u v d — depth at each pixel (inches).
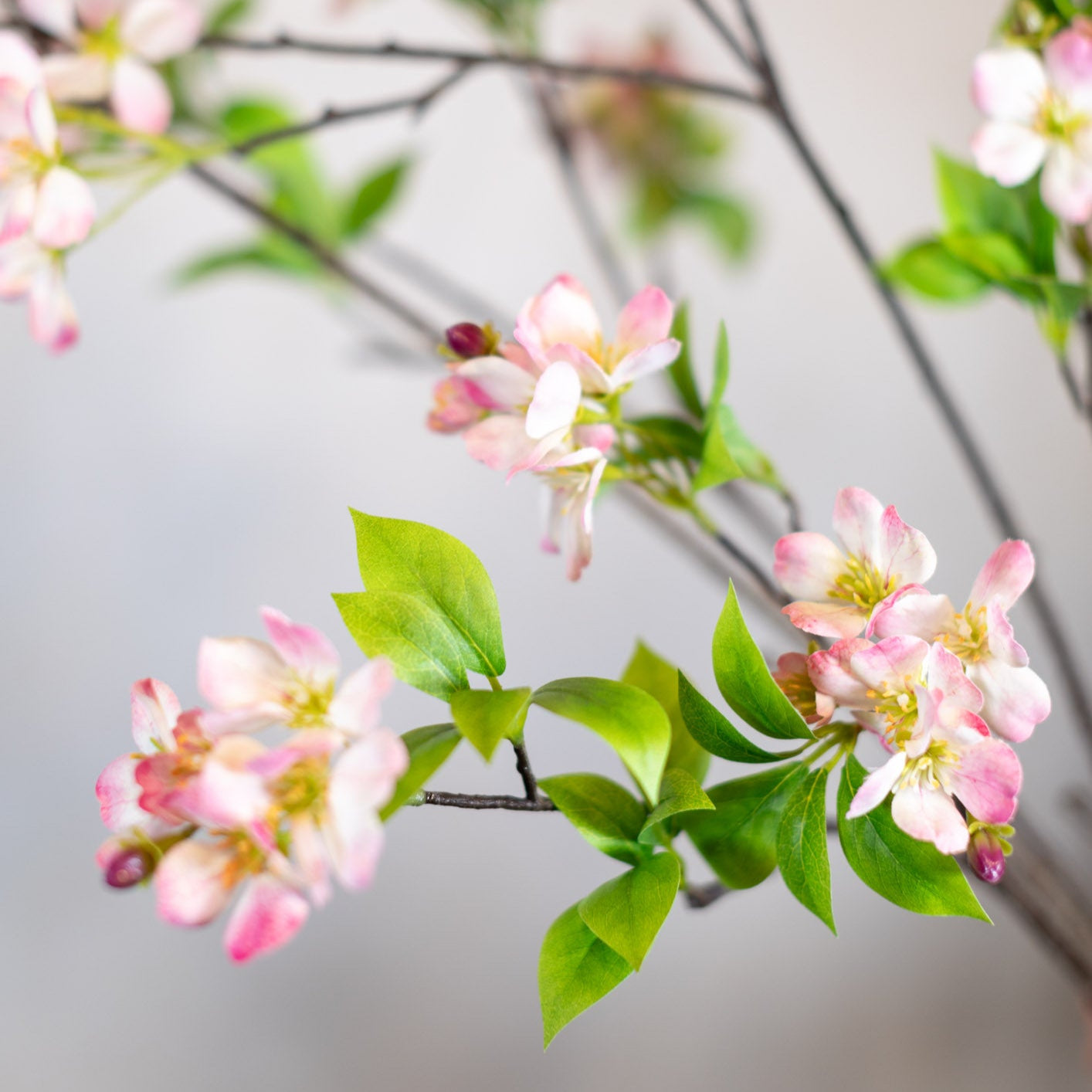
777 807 58.7
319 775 56.6
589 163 86.1
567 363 58.7
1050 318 63.0
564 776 58.6
